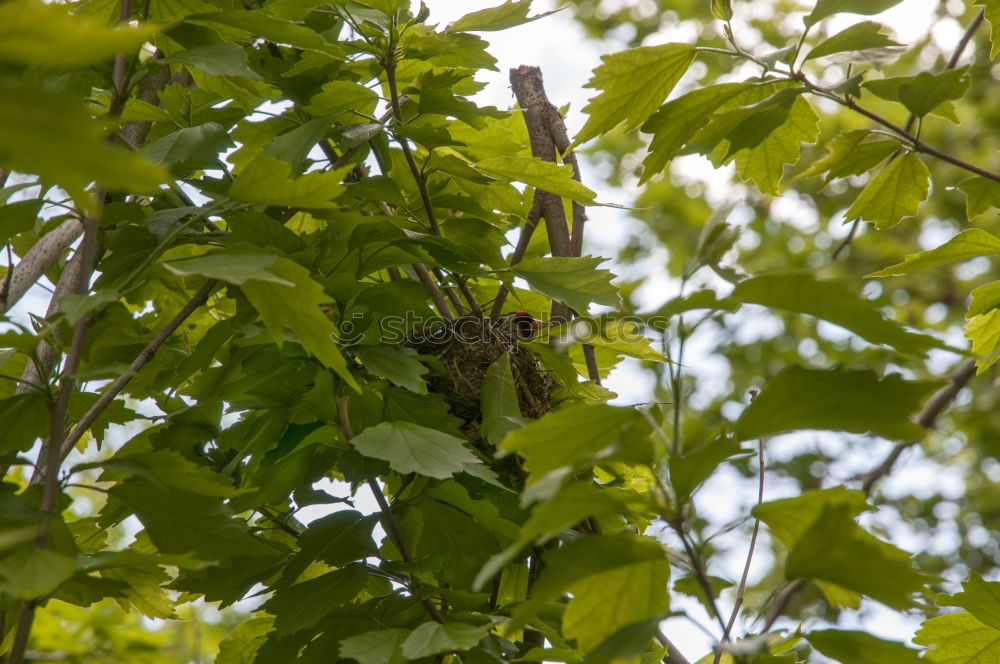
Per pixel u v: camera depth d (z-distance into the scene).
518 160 5.97
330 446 5.52
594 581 2.96
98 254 5.91
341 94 5.85
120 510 5.23
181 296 7.04
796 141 5.78
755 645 2.86
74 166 1.89
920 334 2.74
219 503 4.01
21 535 3.02
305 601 4.92
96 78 4.97
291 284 3.48
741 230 3.03
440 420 5.58
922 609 2.74
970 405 24.12
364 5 6.01
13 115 1.78
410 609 5.13
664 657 5.55
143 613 5.48
